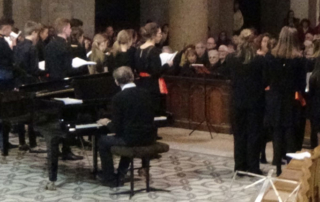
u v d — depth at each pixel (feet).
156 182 21.13
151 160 24.29
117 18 51.13
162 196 19.45
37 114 20.11
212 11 45.29
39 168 23.00
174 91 31.07
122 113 19.02
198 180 21.42
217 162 24.17
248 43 20.77
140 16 51.62
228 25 47.06
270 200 10.56
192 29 35.19
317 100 21.21
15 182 21.06
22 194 19.66
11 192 19.86
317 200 10.07
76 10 40.22
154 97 23.95
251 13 56.54
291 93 20.53
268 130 22.91
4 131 24.73
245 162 21.75
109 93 20.81
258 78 20.71
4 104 21.26
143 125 19.15
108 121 19.44
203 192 19.93
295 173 12.53
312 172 9.62
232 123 21.71
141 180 21.38
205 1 35.40
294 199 9.48
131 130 18.94
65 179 21.45
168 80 31.14
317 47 21.31
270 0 55.88
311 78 20.67
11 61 25.46
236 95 21.11
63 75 22.66
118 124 18.99
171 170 22.81
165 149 19.58
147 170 19.69
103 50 27.17
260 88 20.77
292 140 20.99
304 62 20.56
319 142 24.90
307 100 22.11
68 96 21.08
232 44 37.47
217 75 29.32
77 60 22.70
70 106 19.35
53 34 29.04
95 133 19.72
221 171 22.70
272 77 20.44
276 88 20.53
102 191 20.03
